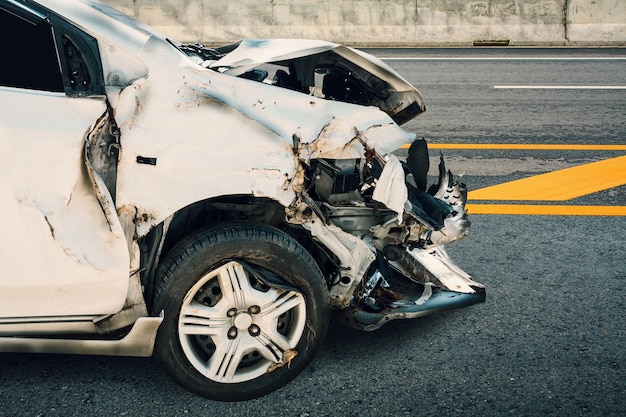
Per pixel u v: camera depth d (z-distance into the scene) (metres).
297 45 3.62
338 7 13.33
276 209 3.29
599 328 3.99
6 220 2.81
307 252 3.16
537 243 5.17
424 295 3.80
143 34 3.07
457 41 13.45
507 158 7.18
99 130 2.85
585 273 4.69
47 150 2.81
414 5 13.41
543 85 10.23
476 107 9.08
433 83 10.31
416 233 3.38
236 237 3.01
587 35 13.45
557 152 7.38
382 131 3.23
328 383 3.40
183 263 2.97
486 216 5.68
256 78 3.78
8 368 3.43
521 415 3.21
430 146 7.53
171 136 2.89
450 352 3.71
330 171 3.18
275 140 2.99
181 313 3.02
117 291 2.90
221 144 2.93
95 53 2.92
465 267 4.75
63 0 3.00
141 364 3.50
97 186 2.82
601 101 9.41
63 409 3.15
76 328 2.97
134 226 2.88
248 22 13.30
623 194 6.21
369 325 3.51
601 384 3.46
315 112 3.12
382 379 3.45
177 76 2.95
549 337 3.88
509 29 13.51
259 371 3.18
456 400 3.31
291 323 3.20
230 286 3.05
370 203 3.27
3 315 2.91
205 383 3.12
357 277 3.30
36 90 2.90
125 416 3.12
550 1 13.46
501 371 3.55
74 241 2.84
